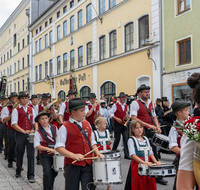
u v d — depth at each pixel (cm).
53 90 2656
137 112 607
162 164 379
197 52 1172
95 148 338
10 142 701
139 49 1496
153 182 387
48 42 2762
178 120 369
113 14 1750
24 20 3478
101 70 1889
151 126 567
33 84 3155
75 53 2253
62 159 416
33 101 811
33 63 3167
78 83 2202
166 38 1331
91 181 339
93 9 1977
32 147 563
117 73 1714
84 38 2109
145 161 398
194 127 172
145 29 1487
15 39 3909
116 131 796
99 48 1925
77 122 346
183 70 1228
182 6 1258
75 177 331
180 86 1245
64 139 335
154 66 1398
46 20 2811
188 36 1212
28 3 3322
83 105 341
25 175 614
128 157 770
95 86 1962
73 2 2302
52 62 2678
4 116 722
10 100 758
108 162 340
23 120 607
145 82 1498
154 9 1401
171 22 1302
